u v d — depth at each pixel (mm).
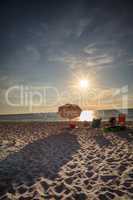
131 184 4547
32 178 5043
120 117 13445
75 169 5652
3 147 8562
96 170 5527
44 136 11164
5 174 5348
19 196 4098
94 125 14211
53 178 5020
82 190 4312
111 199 3881
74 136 10992
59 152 7598
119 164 5984
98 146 8391
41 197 4039
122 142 8992
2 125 17344
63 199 3939
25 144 9109
